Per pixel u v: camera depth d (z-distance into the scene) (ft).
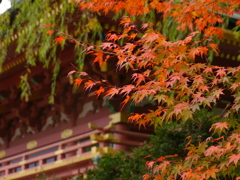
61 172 69.92
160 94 26.76
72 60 66.74
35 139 83.35
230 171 28.66
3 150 90.27
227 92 68.39
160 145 43.62
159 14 50.98
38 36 59.52
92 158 61.46
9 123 89.30
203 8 29.07
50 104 79.71
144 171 44.65
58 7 52.80
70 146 74.59
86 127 71.87
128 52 27.27
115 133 66.80
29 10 55.06
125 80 63.77
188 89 26.84
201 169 28.43
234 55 60.29
